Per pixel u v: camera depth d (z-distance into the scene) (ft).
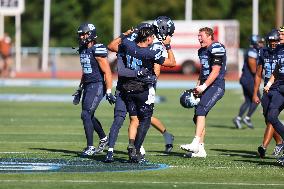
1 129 158.10
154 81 106.63
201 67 116.16
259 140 145.18
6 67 373.81
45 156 115.44
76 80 334.65
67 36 499.92
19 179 93.81
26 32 508.12
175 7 491.31
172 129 163.22
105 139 118.73
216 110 219.41
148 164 107.86
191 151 114.52
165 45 111.04
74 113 200.34
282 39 109.19
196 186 91.09
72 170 101.30
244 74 167.53
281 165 108.47
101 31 494.59
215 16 499.51
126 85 106.42
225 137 150.51
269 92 109.50
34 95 257.14
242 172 102.01
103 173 99.14
